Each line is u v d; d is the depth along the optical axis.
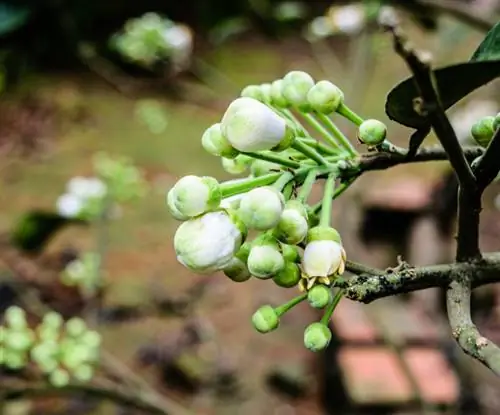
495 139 0.46
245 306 1.94
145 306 1.69
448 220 1.72
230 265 0.47
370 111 2.70
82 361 0.94
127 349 1.68
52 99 3.16
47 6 1.11
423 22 1.21
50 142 2.87
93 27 1.46
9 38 1.13
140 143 2.91
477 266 0.48
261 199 0.45
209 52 3.74
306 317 1.91
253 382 1.70
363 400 1.40
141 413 1.34
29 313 1.42
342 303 1.69
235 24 1.65
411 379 1.33
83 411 1.39
